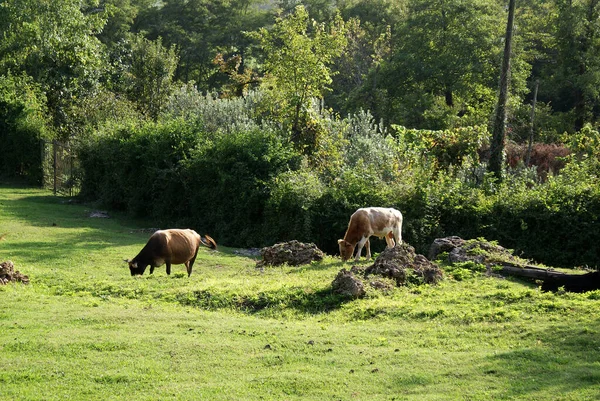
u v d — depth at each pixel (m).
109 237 24.64
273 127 33.19
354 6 68.75
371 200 23.75
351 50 60.06
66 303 13.71
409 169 27.06
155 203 30.00
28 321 11.97
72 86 46.19
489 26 51.91
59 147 37.53
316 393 8.39
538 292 12.85
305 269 17.39
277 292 14.09
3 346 10.37
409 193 23.48
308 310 13.30
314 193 24.41
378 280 14.29
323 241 24.17
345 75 60.66
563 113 50.94
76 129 42.22
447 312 12.02
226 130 34.44
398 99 52.81
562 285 13.77
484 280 14.91
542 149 40.88
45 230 25.45
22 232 24.69
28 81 44.84
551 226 21.91
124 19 73.69
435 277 14.83
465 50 50.59
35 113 41.50
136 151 30.83
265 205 25.48
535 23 58.50
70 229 26.06
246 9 82.62
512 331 10.72
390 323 11.83
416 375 8.88
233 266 19.80
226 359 9.83
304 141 32.22
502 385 8.36
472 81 50.50
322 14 72.62
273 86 35.59
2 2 44.41
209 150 28.27
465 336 10.69
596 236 21.36
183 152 29.28
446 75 51.09
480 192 23.86
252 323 12.05
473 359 9.40
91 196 35.03
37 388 8.70
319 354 9.99
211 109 37.47
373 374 9.02
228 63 50.72
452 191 23.80
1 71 46.28
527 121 47.22
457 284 14.59
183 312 12.98
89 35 49.25
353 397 8.23
